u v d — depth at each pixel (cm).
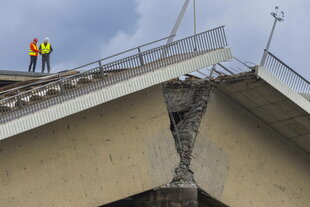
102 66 4084
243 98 4469
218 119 4441
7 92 4100
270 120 4594
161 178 4297
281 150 4709
